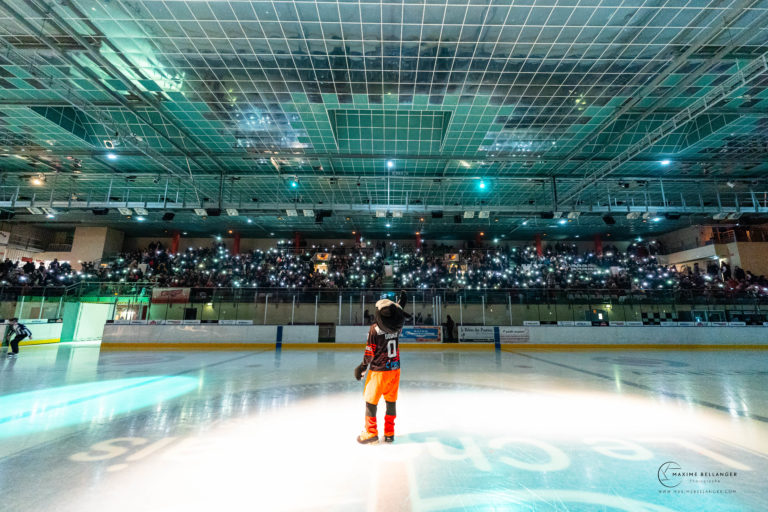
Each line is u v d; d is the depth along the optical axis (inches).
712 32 305.9
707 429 197.5
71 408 239.5
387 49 336.5
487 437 182.9
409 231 1120.8
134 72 373.1
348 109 447.5
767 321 731.4
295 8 291.0
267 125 484.7
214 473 138.8
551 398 276.7
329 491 124.0
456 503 116.1
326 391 298.7
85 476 135.9
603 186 705.6
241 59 353.1
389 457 155.2
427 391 303.9
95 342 887.1
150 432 189.5
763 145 524.4
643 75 366.6
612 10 287.7
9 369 418.9
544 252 1155.9
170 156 579.5
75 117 506.3
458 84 386.3
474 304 774.5
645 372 414.0
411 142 539.8
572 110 435.5
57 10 295.0
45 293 827.4
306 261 1066.7
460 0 279.7
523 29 309.1
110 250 1114.7
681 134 524.7
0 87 409.4
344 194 767.1
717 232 988.6
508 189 725.3
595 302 768.9
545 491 124.4
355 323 767.7
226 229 1118.4
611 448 167.5
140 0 284.2
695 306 744.3
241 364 475.5
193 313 763.4
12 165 625.0
